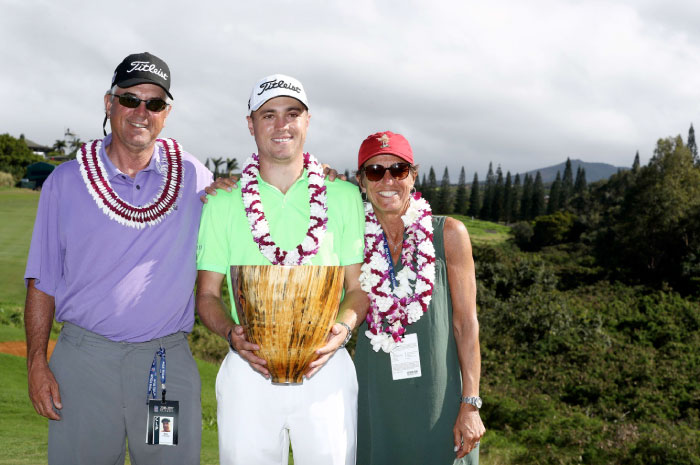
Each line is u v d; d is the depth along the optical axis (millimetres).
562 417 18812
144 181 3078
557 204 160625
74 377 2965
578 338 29984
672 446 15328
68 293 2992
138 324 2973
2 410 11414
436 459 3109
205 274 2943
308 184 2900
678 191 61500
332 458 2814
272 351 2488
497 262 44094
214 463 8375
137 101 2951
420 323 3139
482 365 26922
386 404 3152
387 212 3205
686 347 29922
